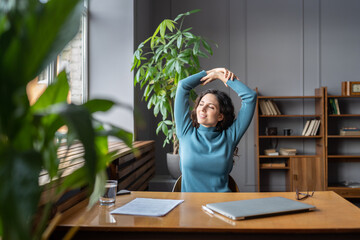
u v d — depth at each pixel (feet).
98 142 2.66
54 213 4.12
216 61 17.70
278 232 3.97
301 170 16.48
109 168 8.21
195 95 13.19
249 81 17.70
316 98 17.29
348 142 17.44
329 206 5.04
